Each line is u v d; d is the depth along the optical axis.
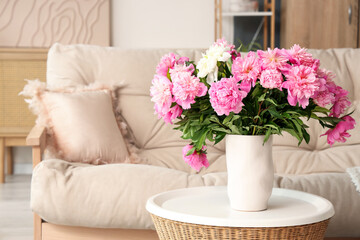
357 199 2.10
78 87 2.74
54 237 2.15
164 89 1.40
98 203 2.05
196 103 1.45
